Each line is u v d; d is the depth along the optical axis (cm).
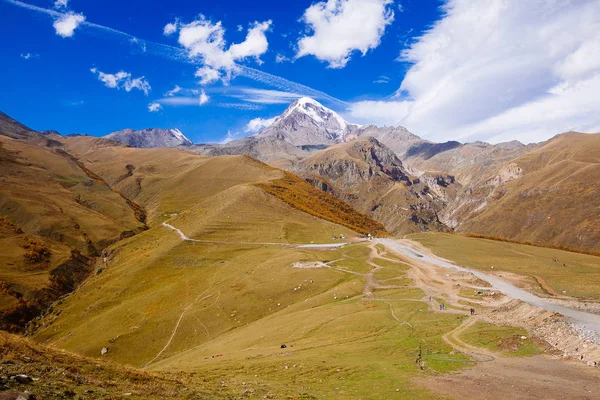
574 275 8388
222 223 16738
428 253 12138
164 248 15050
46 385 1873
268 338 5916
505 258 10925
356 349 4403
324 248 13275
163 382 2659
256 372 3681
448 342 4391
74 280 15775
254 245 14562
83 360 2634
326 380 3328
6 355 2231
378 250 12600
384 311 6319
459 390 2909
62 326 11244
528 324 4750
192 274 12700
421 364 3662
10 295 12925
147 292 11975
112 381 2344
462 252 12044
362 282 8950
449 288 7944
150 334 8538
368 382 3200
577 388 2861
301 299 8656
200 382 3036
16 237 17188
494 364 3556
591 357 3472
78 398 1798
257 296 9062
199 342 7975
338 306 7150
